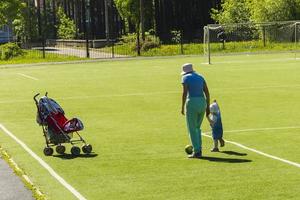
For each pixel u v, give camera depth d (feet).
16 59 274.77
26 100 123.13
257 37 305.12
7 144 74.08
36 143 74.28
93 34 440.86
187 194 49.24
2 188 52.49
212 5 372.79
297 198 47.50
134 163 61.05
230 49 277.64
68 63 246.88
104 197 49.08
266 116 91.71
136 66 216.95
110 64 233.35
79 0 454.40
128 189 51.24
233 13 330.34
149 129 82.43
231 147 67.82
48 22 460.96
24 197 49.55
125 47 310.04
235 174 55.31
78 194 50.11
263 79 152.66
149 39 304.09
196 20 374.22
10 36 422.82
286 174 55.01
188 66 62.28
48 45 405.18
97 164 61.05
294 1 304.30
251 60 226.38
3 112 105.40
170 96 122.21
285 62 209.97
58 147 66.18
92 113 100.99
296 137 73.67
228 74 171.32
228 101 111.45
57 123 65.67
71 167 59.98
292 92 122.62
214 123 65.67
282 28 290.76
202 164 59.67
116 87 144.25
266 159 61.41
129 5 360.48
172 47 290.15
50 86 152.25
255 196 48.21
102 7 438.40
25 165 61.41
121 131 81.51
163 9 367.66
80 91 137.49
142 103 112.16
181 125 85.15
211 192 49.62
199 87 61.93
